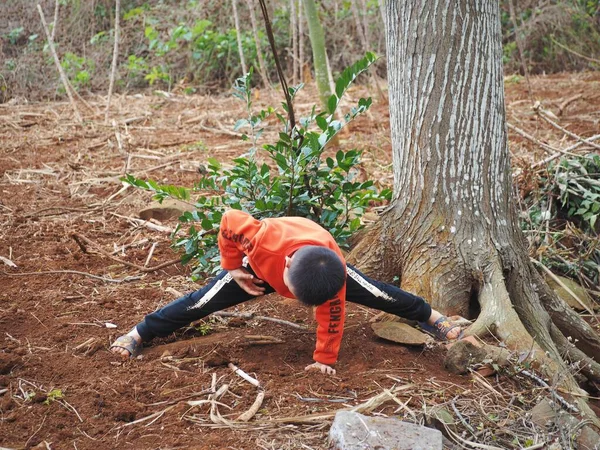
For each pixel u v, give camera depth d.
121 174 7.45
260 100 11.12
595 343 4.89
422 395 3.68
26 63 12.70
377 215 6.09
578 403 3.83
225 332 4.38
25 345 4.14
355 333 4.39
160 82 13.34
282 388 3.70
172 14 14.43
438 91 4.59
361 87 12.12
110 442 3.27
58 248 5.60
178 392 3.67
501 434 3.46
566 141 8.05
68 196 6.84
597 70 13.34
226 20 14.16
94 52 13.70
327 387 3.72
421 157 4.69
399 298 4.09
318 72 8.34
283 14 14.05
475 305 4.71
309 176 4.83
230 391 3.69
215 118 9.91
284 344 4.22
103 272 5.24
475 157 4.63
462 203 4.65
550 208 6.26
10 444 3.22
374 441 3.09
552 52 14.27
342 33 14.15
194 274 5.01
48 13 14.59
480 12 4.54
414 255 4.72
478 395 3.74
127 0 14.97
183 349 4.09
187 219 4.92
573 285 5.68
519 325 4.28
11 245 5.64
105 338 4.24
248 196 5.00
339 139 8.73
